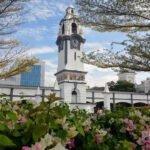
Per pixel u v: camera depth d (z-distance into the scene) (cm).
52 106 200
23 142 173
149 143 265
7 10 1416
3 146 153
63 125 211
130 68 1232
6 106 260
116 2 1063
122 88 6681
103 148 224
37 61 1567
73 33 5378
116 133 329
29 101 326
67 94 4819
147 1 1034
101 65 1262
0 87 4088
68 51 5259
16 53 1503
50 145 163
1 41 1471
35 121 188
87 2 1097
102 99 5169
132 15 1105
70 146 210
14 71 1502
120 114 378
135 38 1241
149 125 336
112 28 1180
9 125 188
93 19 1155
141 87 7456
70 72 5050
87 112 429
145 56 1180
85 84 5009
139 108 441
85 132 240
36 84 8962
